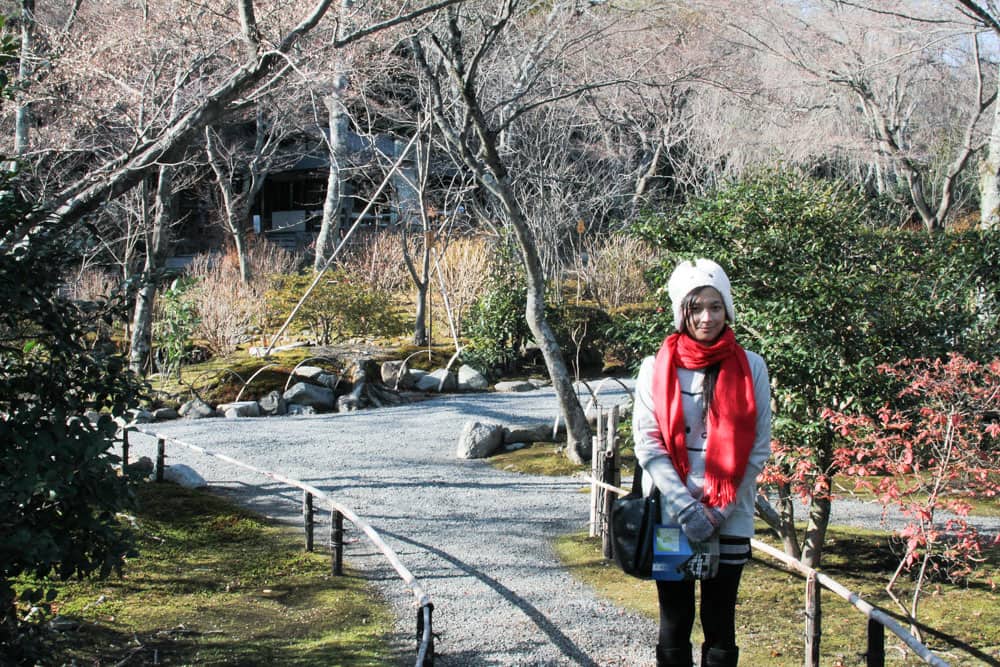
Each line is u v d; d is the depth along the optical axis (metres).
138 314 13.21
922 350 5.53
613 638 4.82
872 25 13.21
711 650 2.89
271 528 7.14
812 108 14.44
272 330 16.94
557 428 11.22
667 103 18.98
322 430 11.91
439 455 10.48
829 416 5.16
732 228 5.86
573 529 7.35
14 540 3.10
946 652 4.69
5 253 3.44
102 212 15.08
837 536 6.93
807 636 4.04
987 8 12.08
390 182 19.28
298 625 4.95
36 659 3.54
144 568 5.91
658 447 2.87
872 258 5.96
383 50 12.38
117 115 10.11
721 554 2.84
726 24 13.36
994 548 6.58
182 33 9.04
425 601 3.81
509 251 16.06
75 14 10.05
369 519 7.55
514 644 4.70
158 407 12.87
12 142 10.12
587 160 21.20
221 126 16.61
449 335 17.28
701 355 2.87
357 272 18.67
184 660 4.36
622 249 18.72
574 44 11.54
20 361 3.64
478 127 8.73
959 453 5.09
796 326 5.45
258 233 25.88
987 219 11.37
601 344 16.45
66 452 3.28
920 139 18.88
